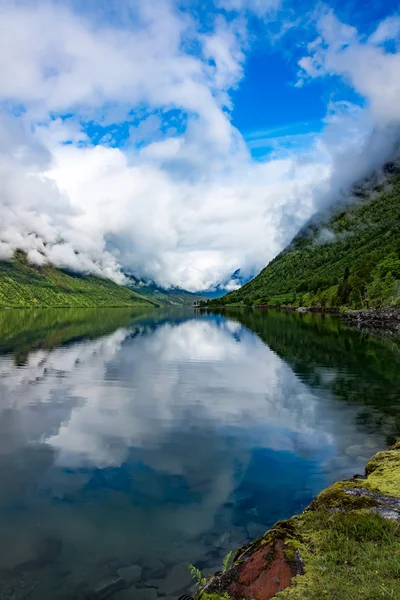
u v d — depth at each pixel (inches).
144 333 2827.3
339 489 397.4
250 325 3607.3
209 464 563.8
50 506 440.5
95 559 343.9
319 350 1796.3
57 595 297.9
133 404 892.6
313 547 295.1
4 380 1138.7
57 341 2208.4
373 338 2290.8
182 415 808.9
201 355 1680.6
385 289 5123.0
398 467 461.4
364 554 271.4
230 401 920.9
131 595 298.0
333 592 235.3
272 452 610.5
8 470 539.8
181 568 331.9
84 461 572.7
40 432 698.2
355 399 933.8
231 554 350.9
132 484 498.0
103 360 1524.4
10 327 3257.9
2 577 319.6
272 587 261.3
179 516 419.5
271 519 415.2
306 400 927.7
